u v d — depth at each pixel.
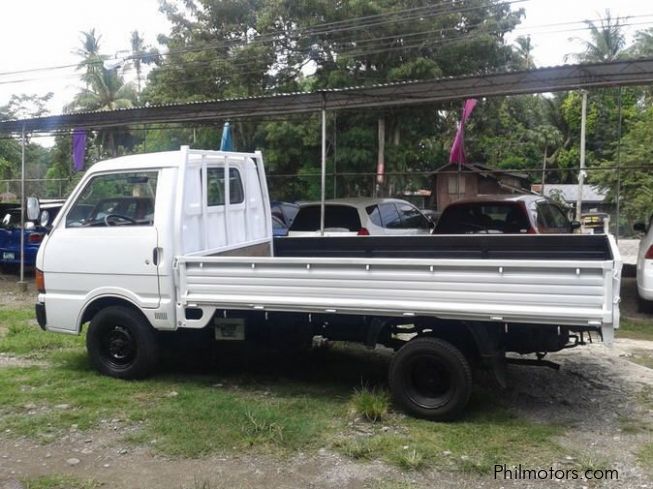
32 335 7.95
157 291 5.71
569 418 5.05
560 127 39.75
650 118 24.61
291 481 4.03
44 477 4.14
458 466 4.18
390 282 4.89
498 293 4.60
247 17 21.34
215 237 6.28
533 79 9.85
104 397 5.59
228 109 12.30
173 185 5.75
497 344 4.83
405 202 12.42
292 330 5.67
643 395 5.63
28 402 5.53
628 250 20.94
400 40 18.98
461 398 4.84
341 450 4.44
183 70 20.55
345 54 18.88
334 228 10.78
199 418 5.05
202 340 6.12
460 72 18.97
